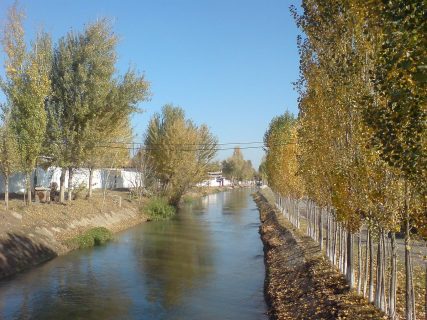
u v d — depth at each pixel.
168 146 54.12
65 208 32.38
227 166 146.88
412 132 6.14
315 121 14.67
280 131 34.44
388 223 9.81
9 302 16.58
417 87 5.66
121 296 17.64
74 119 33.75
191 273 21.73
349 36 11.23
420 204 7.84
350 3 8.67
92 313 15.55
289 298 15.66
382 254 11.29
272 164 37.06
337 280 15.25
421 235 7.37
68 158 33.50
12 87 27.36
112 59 34.09
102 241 30.00
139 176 53.59
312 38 14.01
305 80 15.89
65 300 17.02
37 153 28.12
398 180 9.27
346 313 11.72
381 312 11.16
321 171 14.77
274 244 27.19
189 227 39.84
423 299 12.05
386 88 6.30
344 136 11.90
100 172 55.91
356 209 11.42
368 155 9.31
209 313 15.60
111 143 38.25
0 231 22.33
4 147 26.22
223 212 56.09
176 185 55.44
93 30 33.56
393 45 5.75
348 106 11.40
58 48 33.75
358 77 10.50
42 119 27.75
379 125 6.62
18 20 27.62
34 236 24.39
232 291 18.52
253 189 143.12
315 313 12.91
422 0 5.18
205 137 60.81
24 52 27.78
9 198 33.28
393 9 5.56
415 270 15.34
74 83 32.88
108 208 39.16
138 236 33.59
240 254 26.95
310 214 26.23
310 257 19.77
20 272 20.89
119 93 34.66
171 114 58.38
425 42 5.35
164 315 15.41
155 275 21.19
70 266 22.56
